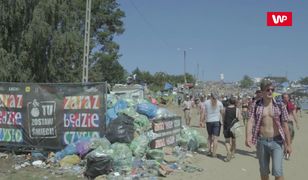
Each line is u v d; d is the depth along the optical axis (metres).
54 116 12.23
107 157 9.93
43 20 29.09
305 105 65.88
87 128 11.98
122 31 60.47
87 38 20.33
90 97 11.99
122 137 11.28
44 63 30.33
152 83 120.56
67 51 30.77
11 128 12.64
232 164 12.29
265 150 7.49
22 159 11.89
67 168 10.69
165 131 12.84
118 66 61.81
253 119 7.62
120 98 13.84
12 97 12.64
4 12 29.12
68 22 31.16
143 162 10.67
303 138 20.28
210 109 13.45
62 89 12.22
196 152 14.04
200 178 10.26
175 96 80.62
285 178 10.72
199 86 124.81
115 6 59.81
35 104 12.41
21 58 29.25
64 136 12.15
